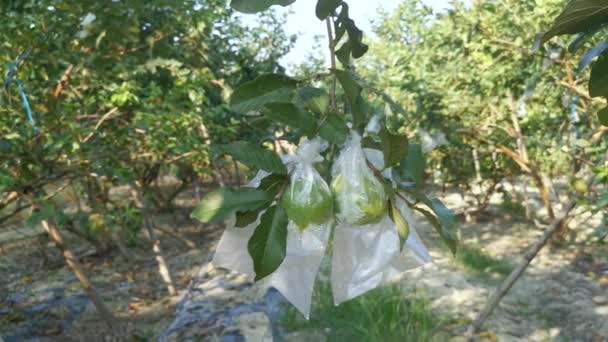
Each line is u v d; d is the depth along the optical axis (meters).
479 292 5.41
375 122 0.87
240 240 0.89
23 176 3.45
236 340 4.01
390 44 8.41
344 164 0.84
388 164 0.81
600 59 0.87
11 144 3.34
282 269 0.86
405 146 0.79
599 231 5.93
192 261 8.19
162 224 10.55
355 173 0.83
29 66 3.75
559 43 5.13
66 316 5.99
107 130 5.17
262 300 4.79
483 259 6.39
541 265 6.59
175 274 7.58
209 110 6.53
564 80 5.82
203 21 5.11
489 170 9.56
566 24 0.78
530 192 11.70
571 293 5.49
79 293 6.73
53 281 7.20
